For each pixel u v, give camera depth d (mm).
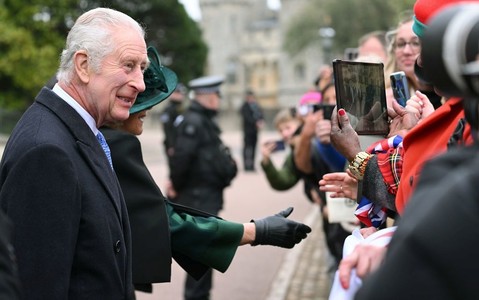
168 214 3766
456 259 1510
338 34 39344
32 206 2721
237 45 98062
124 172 3697
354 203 4539
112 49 2969
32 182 2734
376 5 38844
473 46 1675
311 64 91125
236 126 81062
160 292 7859
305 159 5676
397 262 1570
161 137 46000
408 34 4336
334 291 2105
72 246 2760
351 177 3262
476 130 1788
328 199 4570
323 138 5031
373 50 5664
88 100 3006
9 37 28984
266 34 96750
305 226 3607
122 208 3127
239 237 3602
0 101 30594
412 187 2352
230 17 98312
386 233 2299
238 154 34062
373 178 3111
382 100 3375
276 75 96250
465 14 1705
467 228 1515
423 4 2564
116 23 3008
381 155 3129
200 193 7051
